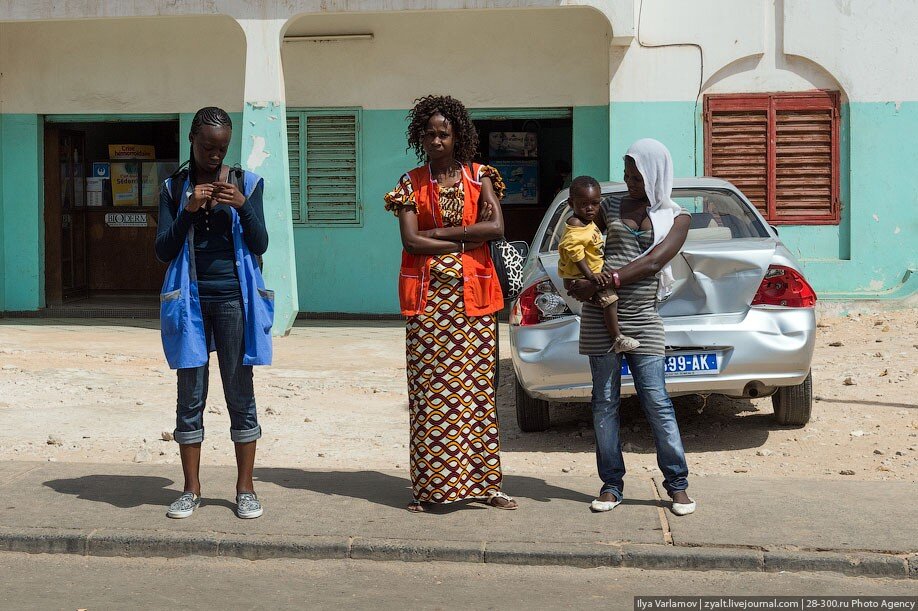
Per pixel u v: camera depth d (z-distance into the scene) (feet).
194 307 16.53
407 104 43.27
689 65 39.93
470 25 42.65
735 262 20.26
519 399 22.67
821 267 40.37
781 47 39.99
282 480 19.25
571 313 20.75
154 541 15.94
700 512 16.84
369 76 43.37
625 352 16.76
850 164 40.16
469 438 16.94
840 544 15.31
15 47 44.55
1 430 23.57
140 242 48.39
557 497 17.90
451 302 16.70
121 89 44.39
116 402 26.45
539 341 20.83
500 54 42.63
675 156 40.22
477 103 42.88
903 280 40.19
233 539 15.89
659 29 39.88
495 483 17.08
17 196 44.86
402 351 35.37
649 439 22.62
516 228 47.14
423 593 14.35
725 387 20.18
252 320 16.65
